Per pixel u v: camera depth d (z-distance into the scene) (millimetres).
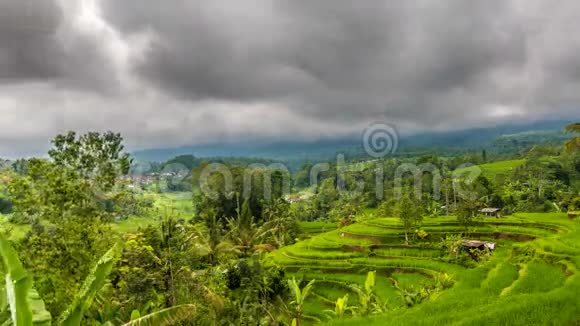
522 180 118000
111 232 21406
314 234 85625
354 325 17547
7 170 22703
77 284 18609
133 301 25547
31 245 19172
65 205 19734
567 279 20531
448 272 42344
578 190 106562
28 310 9523
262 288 34812
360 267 47625
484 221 59812
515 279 22438
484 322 14586
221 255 46031
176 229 31906
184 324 22703
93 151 21406
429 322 15859
